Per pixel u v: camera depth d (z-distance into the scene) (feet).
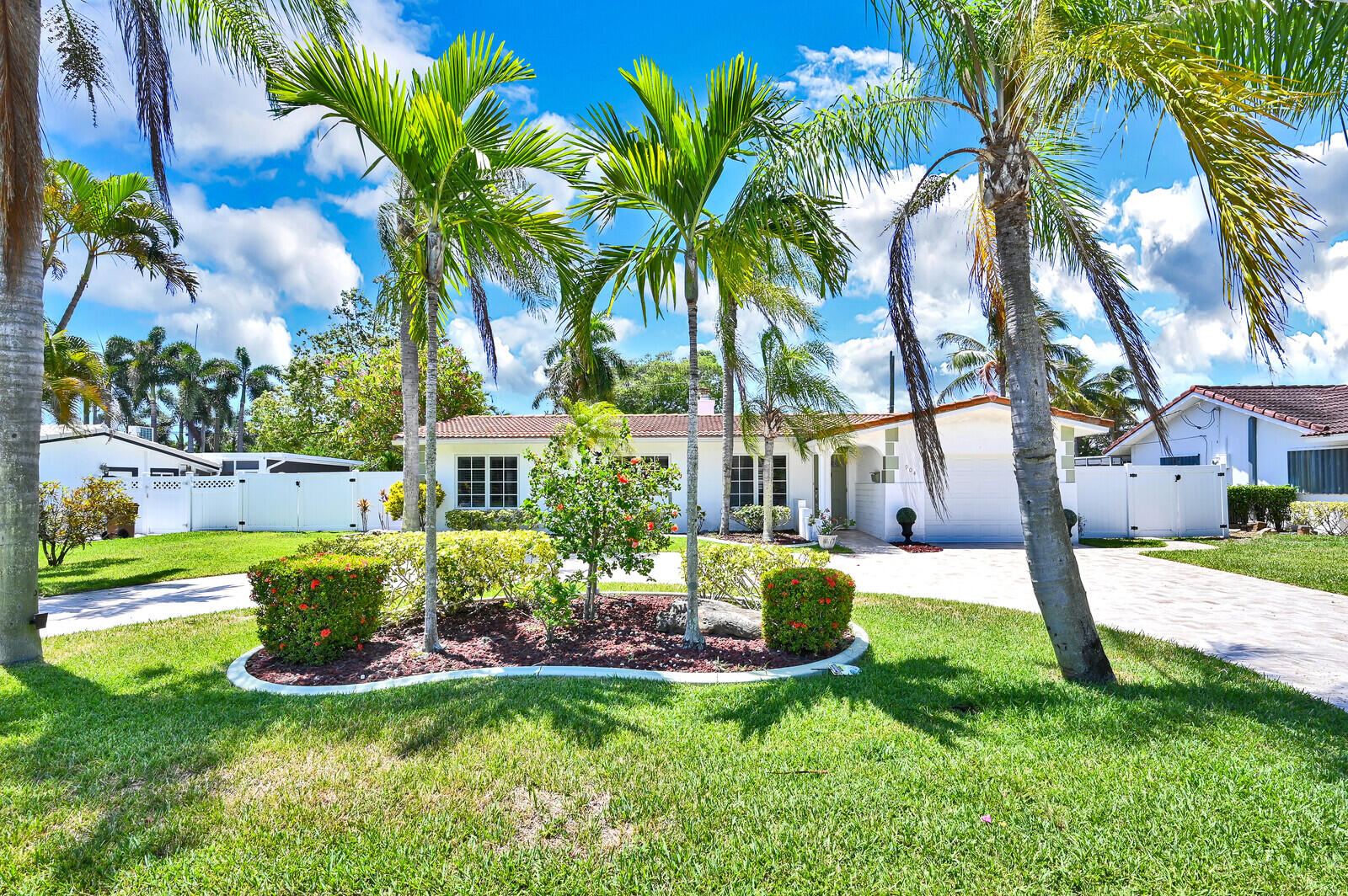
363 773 11.97
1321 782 11.09
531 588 24.06
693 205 19.60
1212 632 23.56
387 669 18.74
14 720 14.94
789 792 11.10
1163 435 17.63
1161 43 13.76
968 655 19.81
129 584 36.47
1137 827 9.83
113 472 72.33
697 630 20.72
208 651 21.16
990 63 17.49
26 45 19.03
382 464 89.56
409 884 8.86
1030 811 10.34
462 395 91.50
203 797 11.15
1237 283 14.08
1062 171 21.42
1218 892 8.36
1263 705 15.14
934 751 12.59
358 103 18.78
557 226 22.43
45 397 43.37
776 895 8.50
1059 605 17.15
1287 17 14.30
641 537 21.91
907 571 39.99
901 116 19.12
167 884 8.89
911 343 19.84
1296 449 59.00
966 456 56.49
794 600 19.79
